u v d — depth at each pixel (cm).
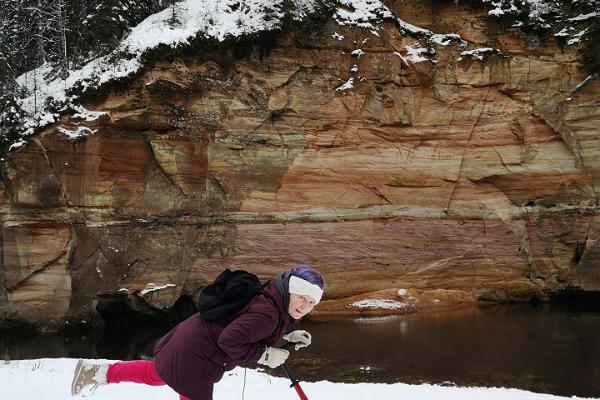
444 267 1900
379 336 1361
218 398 621
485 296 1922
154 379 354
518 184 1978
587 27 1988
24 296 1530
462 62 1944
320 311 1720
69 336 1464
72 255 1570
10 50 2061
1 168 1533
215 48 1725
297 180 1802
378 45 1880
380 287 1838
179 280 1661
